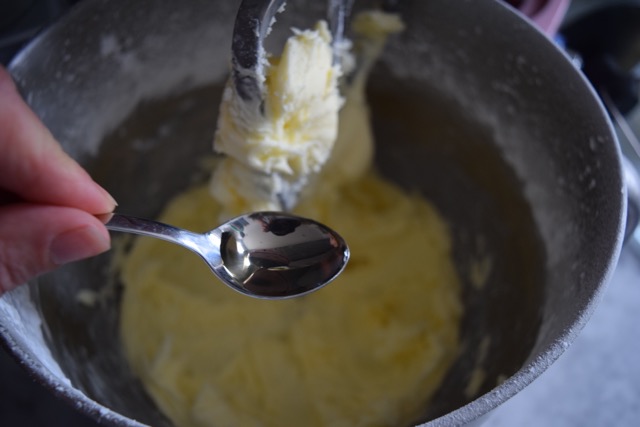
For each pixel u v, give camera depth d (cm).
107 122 33
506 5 29
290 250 28
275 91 27
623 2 38
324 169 37
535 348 28
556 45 29
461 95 33
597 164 28
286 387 35
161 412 33
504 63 31
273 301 37
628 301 35
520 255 33
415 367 35
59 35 29
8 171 26
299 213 37
